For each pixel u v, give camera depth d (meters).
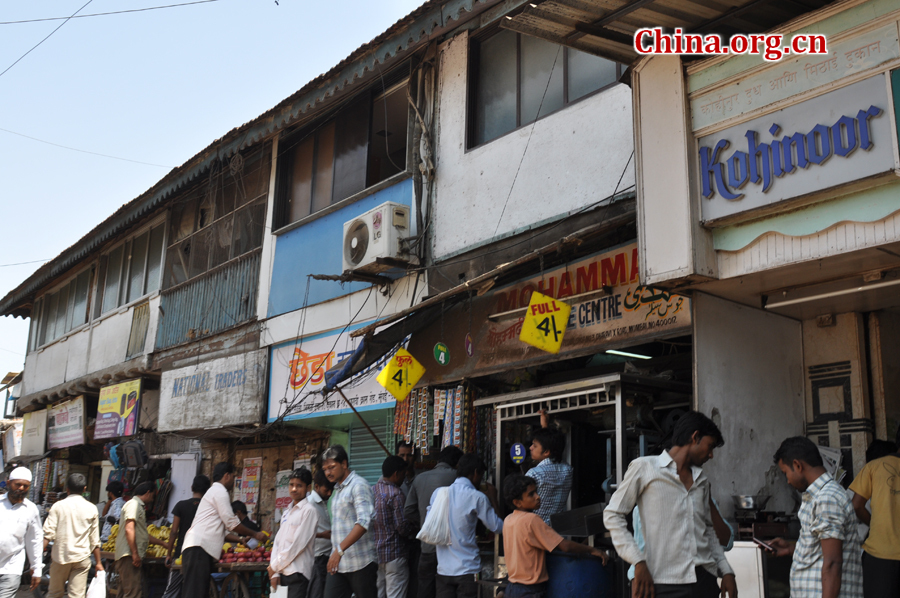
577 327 6.84
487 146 8.46
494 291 7.84
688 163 4.98
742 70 4.79
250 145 11.78
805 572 3.87
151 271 15.45
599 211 7.00
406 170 9.27
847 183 4.21
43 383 19.36
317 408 10.02
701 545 3.78
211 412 12.21
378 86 10.27
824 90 4.38
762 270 4.71
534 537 4.95
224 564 7.51
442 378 8.16
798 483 3.98
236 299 12.28
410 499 6.49
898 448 4.46
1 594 6.89
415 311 7.34
